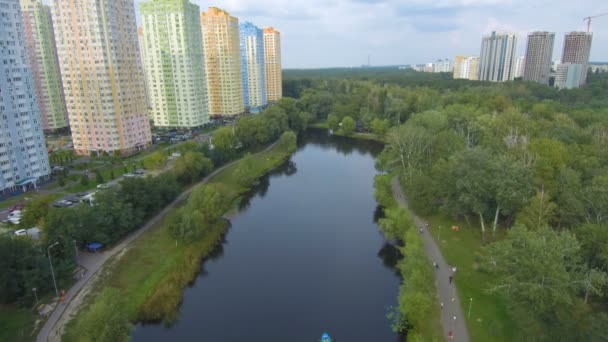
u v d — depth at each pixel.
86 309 62.59
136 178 98.50
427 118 147.38
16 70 112.12
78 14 141.25
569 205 70.56
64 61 147.88
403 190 114.75
